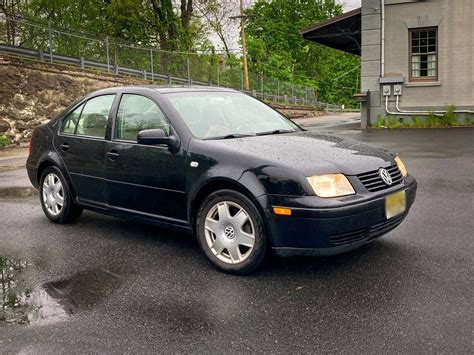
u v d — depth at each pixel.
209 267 4.35
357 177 3.99
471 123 16.42
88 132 5.54
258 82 42.56
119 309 3.55
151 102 4.95
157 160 4.63
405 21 16.95
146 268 4.37
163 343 3.05
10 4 30.84
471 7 16.08
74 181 5.62
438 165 9.05
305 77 75.19
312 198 3.74
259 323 3.26
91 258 4.68
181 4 41.56
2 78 18.08
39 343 3.09
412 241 4.82
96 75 22.77
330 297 3.62
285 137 4.69
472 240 4.79
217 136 4.66
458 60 16.42
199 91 5.29
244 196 4.02
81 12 36.66
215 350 2.95
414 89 17.06
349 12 18.42
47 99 20.03
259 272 4.16
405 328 3.11
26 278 4.20
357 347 2.91
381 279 3.91
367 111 17.80
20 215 6.48
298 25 73.94
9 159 14.49
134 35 37.75
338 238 3.82
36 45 21.31
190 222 4.46
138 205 4.89
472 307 3.36
